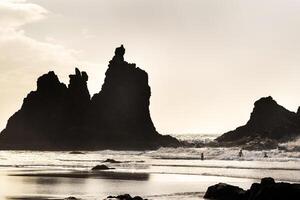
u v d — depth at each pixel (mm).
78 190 47250
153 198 41125
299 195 37000
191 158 118250
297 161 99250
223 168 79375
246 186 50844
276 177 60594
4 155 140875
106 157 126938
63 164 91625
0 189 47781
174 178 61375
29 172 70688
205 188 49250
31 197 41656
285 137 176125
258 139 178875
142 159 115875
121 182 55812
